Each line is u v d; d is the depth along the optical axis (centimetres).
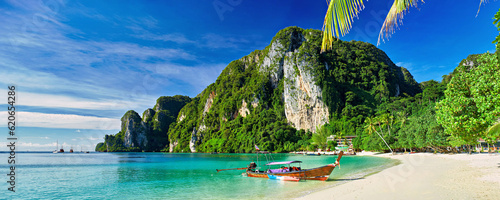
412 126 5909
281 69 18225
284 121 15988
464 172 2158
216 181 2706
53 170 4653
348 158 6538
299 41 18688
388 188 1606
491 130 1562
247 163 6016
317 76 15050
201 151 18425
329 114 14050
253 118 16962
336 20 485
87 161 7875
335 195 1543
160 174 3694
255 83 19012
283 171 2559
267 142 13275
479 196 1217
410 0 498
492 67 1706
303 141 12962
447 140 4625
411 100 12669
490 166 2495
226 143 16238
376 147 7800
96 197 2050
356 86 15850
